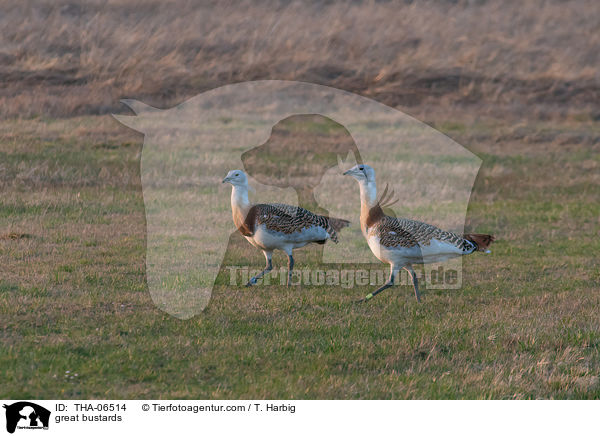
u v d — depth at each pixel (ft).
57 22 218.59
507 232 108.68
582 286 84.12
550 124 185.26
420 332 66.39
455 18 276.62
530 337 65.10
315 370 57.06
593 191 135.54
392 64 218.38
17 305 66.69
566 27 276.21
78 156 131.64
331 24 249.14
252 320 68.33
